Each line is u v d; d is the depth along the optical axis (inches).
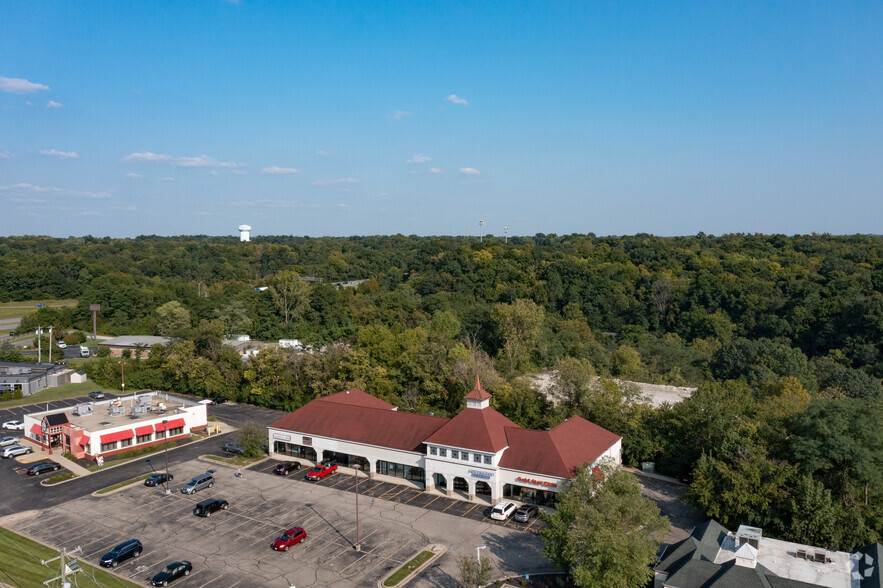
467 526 2477.9
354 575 2084.2
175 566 2062.0
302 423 3316.9
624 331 6909.5
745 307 7042.3
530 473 2640.3
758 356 5378.9
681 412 3186.5
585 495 2095.2
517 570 2128.4
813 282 7037.4
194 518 2551.7
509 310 5639.8
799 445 2460.6
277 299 7411.4
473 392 2935.5
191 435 3752.5
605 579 1802.4
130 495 2805.1
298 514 2596.0
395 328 6417.3
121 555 2166.6
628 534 1881.2
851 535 2192.4
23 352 6210.6
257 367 4471.0
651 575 1962.4
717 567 1838.1
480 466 2728.8
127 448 3435.0
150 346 5797.2
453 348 4613.7
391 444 3024.1
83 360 6008.9
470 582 1934.1
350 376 4276.6
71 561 1979.6
